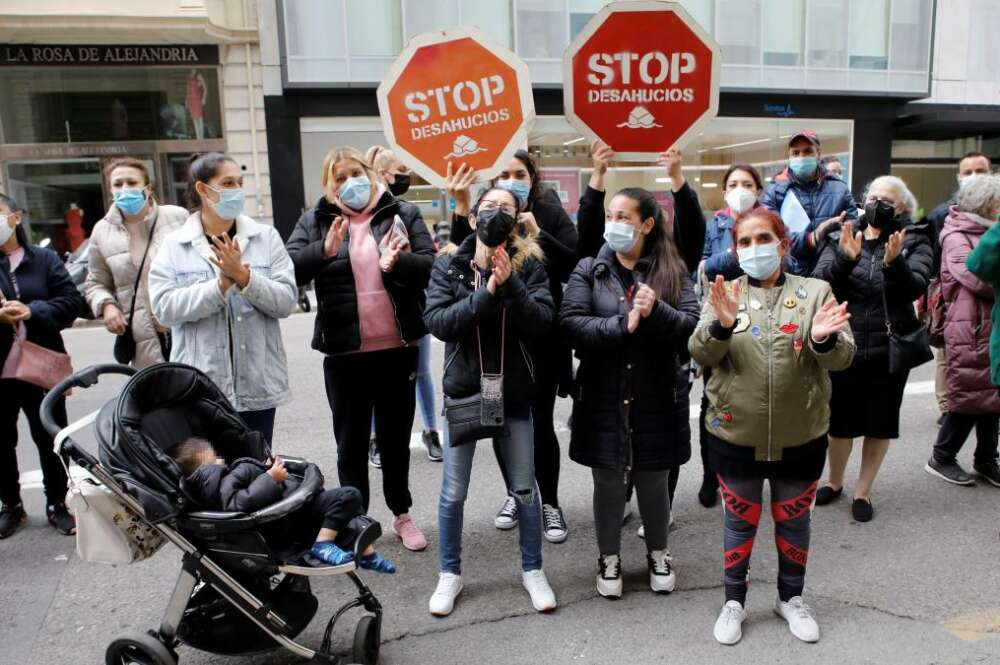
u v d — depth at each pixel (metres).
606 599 3.38
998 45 17.11
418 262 3.68
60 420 4.19
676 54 3.46
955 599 3.29
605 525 3.35
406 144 3.50
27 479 5.10
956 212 4.37
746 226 2.94
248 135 14.16
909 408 6.22
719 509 4.35
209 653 3.02
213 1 13.30
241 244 3.41
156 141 13.83
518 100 3.42
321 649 2.81
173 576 3.71
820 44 15.90
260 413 3.51
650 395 3.18
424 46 3.41
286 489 2.81
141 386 2.79
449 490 3.31
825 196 4.58
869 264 3.96
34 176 13.52
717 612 3.26
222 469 2.73
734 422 2.97
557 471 3.99
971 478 4.57
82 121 13.54
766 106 15.76
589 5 14.76
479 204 3.18
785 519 3.06
